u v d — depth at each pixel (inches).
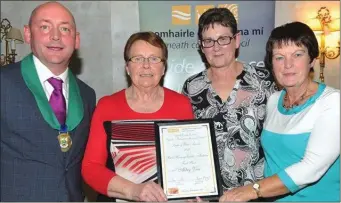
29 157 94.3
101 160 94.3
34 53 99.2
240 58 186.4
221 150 105.4
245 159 104.9
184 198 88.4
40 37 95.8
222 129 106.2
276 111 91.5
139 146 93.4
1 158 94.8
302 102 86.0
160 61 96.5
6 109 94.1
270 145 88.4
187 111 99.5
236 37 108.3
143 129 94.3
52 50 95.8
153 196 85.4
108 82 195.6
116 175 90.4
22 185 93.7
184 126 93.1
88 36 195.5
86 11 195.2
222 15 105.9
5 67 100.3
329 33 184.9
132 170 93.0
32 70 98.7
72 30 99.0
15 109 94.5
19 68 99.3
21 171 94.0
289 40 83.8
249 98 107.5
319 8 185.9
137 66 95.8
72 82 104.8
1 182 94.3
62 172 96.2
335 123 80.0
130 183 88.1
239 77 109.0
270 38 87.3
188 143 92.0
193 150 91.5
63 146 96.3
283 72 85.6
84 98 106.2
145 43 95.7
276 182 82.3
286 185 81.4
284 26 86.8
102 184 89.8
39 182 94.3
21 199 93.0
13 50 190.2
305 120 82.8
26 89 96.3
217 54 106.4
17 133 94.2
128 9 193.8
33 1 195.5
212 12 106.7
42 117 95.4
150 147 93.3
